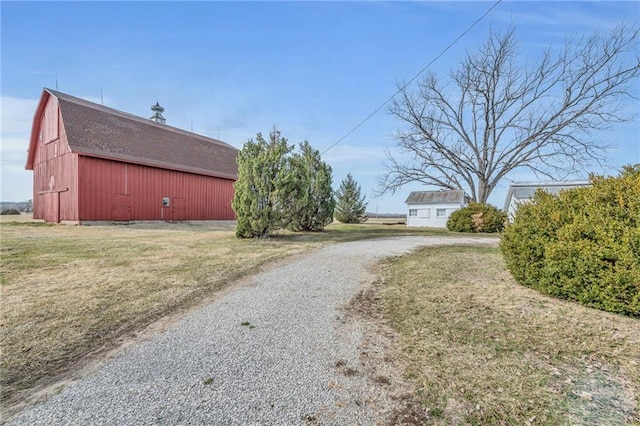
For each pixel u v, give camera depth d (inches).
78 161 565.9
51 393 81.5
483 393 78.6
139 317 133.8
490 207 622.5
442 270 201.8
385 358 97.4
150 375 89.4
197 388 82.9
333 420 70.3
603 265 127.1
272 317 133.2
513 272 171.8
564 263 137.9
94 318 132.0
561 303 137.3
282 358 98.5
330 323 126.1
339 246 327.3
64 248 298.7
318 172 539.5
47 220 677.3
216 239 378.6
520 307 133.4
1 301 150.3
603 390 78.4
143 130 780.6
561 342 102.7
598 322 116.5
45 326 123.4
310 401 77.0
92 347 107.6
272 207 374.9
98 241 352.8
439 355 97.7
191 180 759.7
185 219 743.7
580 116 703.1
